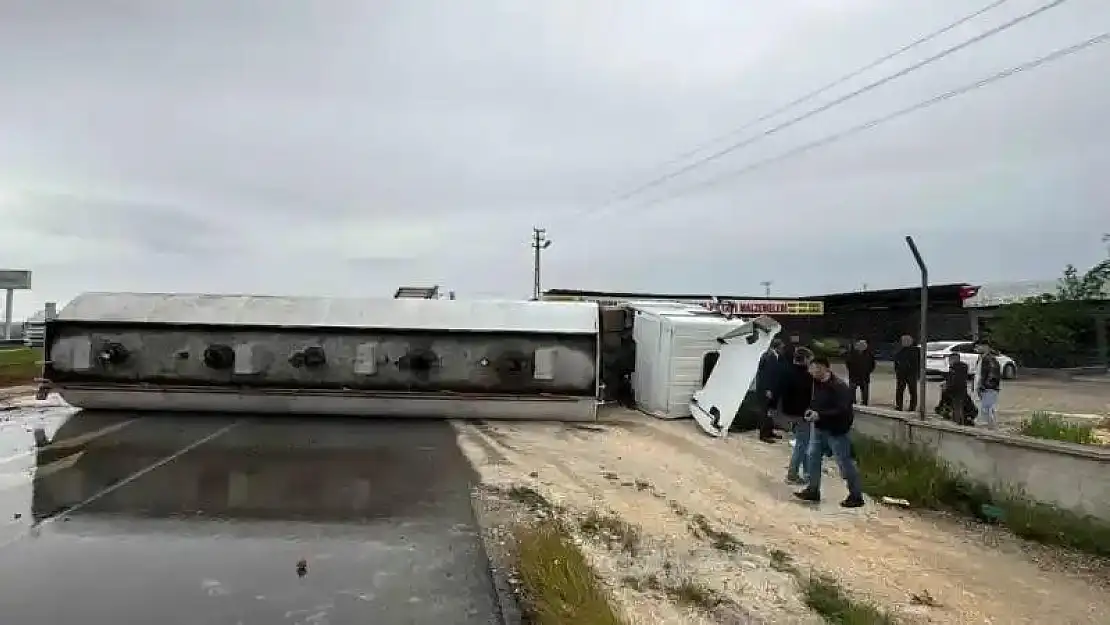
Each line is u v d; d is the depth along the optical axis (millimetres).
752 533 7020
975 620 5148
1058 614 5273
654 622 4805
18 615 4512
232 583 5137
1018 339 30344
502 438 11578
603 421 13695
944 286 31859
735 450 11344
